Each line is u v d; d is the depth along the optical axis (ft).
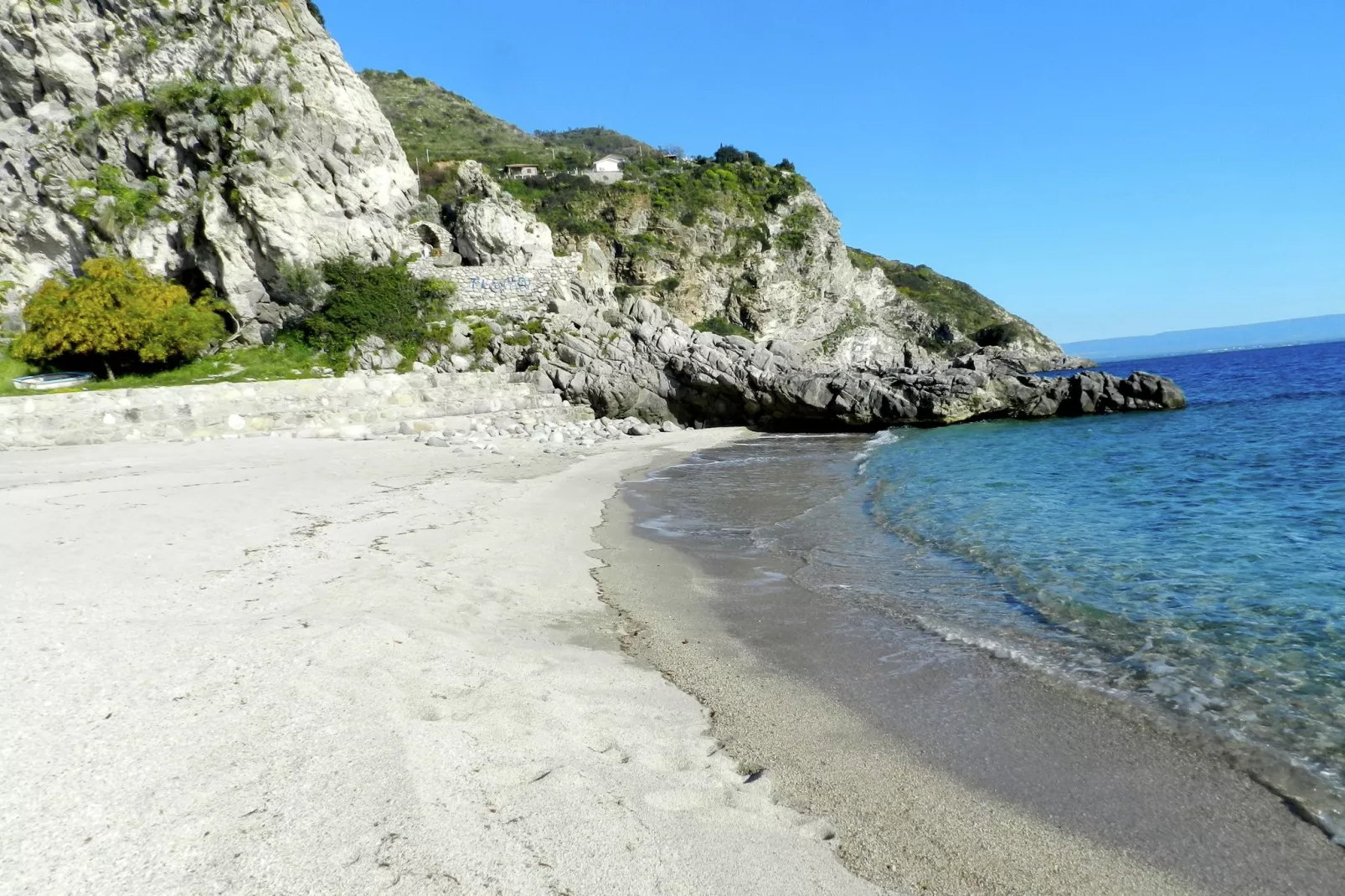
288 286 119.03
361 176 130.00
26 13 113.50
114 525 33.14
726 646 22.81
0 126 114.32
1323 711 18.03
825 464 74.18
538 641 22.22
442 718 15.35
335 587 25.29
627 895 10.41
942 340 317.22
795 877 11.34
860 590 28.94
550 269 133.49
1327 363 261.44
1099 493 50.01
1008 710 18.25
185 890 9.68
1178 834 13.17
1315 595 26.99
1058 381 116.37
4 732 13.39
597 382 118.42
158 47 121.49
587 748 15.07
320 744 13.62
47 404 73.20
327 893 9.79
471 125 363.97
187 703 14.96
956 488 53.93
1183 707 18.35
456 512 43.27
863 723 17.57
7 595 21.77
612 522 44.88
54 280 108.58
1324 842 12.95
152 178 118.93
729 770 15.02
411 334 119.65
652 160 258.57
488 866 10.66
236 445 75.36
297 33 126.72
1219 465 60.34
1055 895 11.42
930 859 12.21
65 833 10.68
